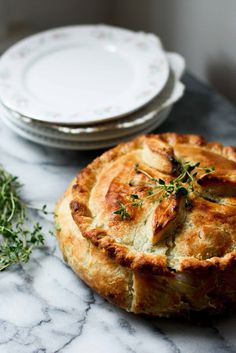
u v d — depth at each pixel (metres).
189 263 0.56
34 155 0.78
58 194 0.73
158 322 0.60
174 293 0.57
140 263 0.56
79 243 0.61
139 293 0.57
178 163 0.63
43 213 0.70
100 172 0.66
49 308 0.61
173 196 0.59
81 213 0.61
